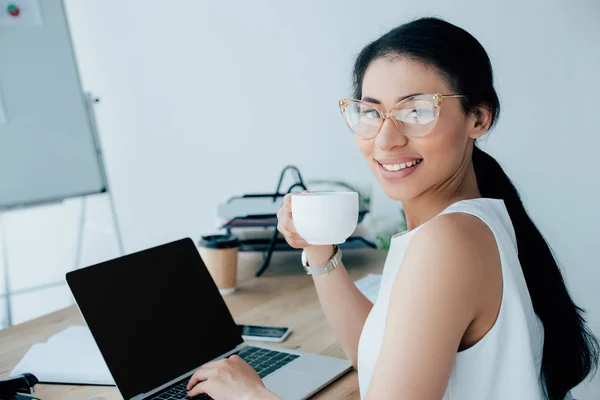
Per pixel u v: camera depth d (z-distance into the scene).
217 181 2.93
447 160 0.84
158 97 2.98
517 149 2.33
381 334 0.86
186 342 1.09
